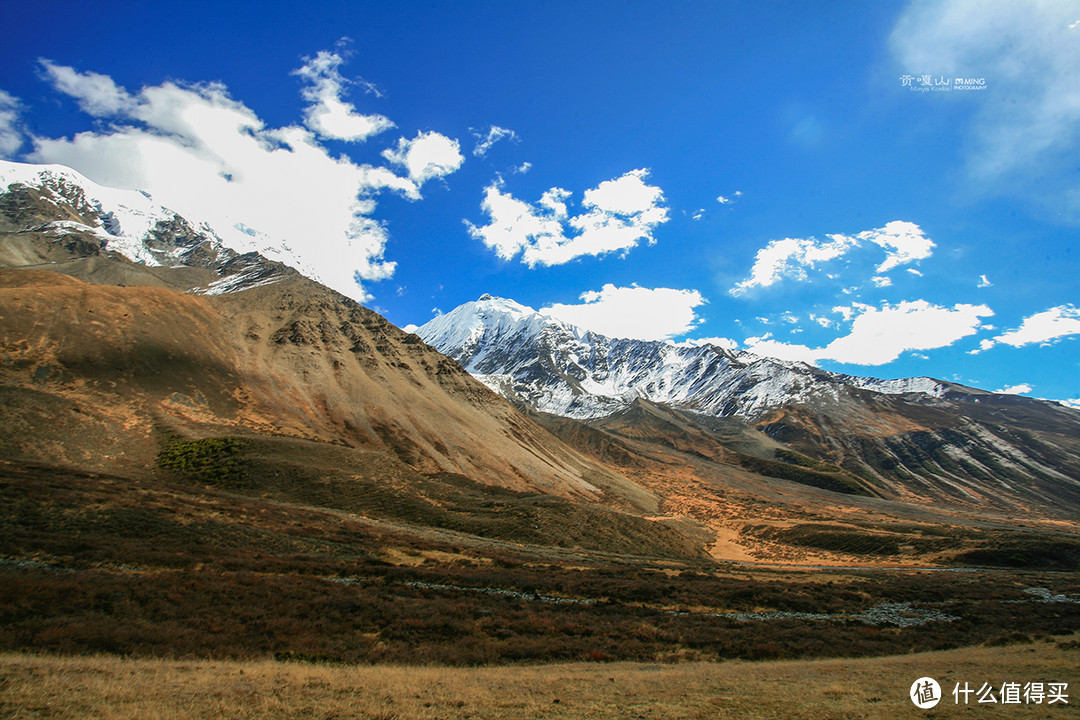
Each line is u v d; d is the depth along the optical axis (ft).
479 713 54.95
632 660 94.53
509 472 469.16
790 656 105.29
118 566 114.32
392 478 323.57
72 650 69.21
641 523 356.79
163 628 81.10
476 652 88.69
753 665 91.61
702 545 390.63
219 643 79.51
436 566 172.45
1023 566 364.99
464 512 306.14
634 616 129.90
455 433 496.23
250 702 53.42
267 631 87.61
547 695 63.16
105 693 51.62
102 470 254.47
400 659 82.17
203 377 419.33
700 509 563.89
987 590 229.66
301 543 169.27
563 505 340.39
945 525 528.22
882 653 113.29
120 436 294.87
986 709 62.08
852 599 186.70
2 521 128.98
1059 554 378.53
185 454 291.99
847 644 116.57
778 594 176.65
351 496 285.84
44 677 54.60
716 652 104.63
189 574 111.96
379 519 260.83
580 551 273.75
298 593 109.70
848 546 416.67
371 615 103.50
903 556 388.98
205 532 153.89
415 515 281.54
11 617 77.41
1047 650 111.14
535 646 94.94
